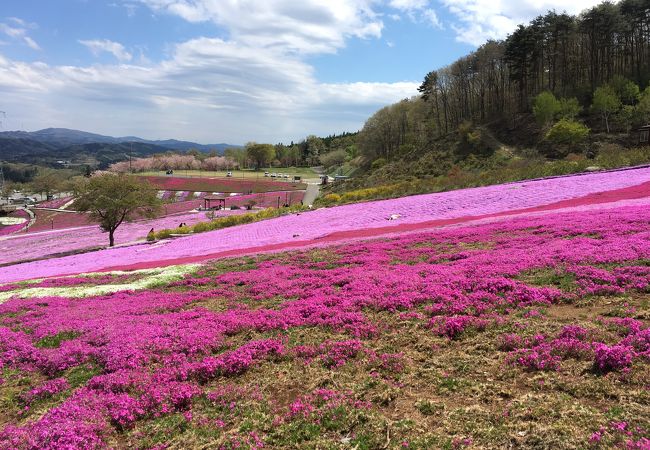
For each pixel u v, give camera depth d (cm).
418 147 10681
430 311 1048
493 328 916
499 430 589
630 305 916
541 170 3862
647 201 2122
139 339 1056
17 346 1133
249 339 1052
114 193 4669
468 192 3525
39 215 9588
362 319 1055
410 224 2805
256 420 698
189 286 1741
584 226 1669
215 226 4691
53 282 2211
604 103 7825
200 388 827
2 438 698
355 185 9438
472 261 1427
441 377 761
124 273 2323
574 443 538
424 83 12194
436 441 586
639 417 565
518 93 10425
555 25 9262
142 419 742
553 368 725
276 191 10812
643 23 9019
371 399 720
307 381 816
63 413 758
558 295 1017
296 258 2041
